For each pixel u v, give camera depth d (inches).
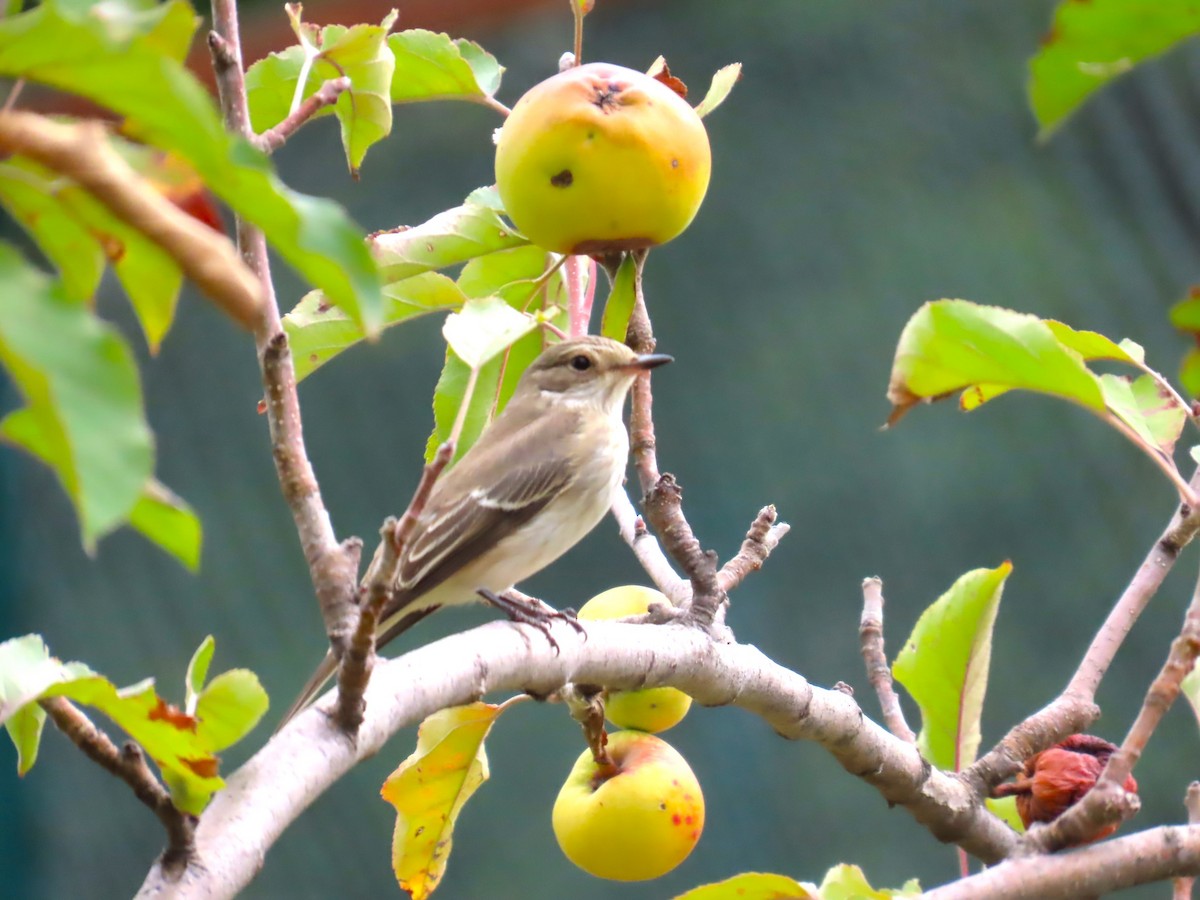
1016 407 597.0
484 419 255.1
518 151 212.7
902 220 628.4
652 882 570.9
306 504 188.4
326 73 238.5
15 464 567.5
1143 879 170.9
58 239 117.3
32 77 97.4
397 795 216.4
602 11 663.8
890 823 561.6
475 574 322.0
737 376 636.1
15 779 548.4
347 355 625.6
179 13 116.1
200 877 143.6
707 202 659.4
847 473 611.2
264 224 104.3
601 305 456.1
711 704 207.6
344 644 179.9
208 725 155.4
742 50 665.0
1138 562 561.9
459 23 601.3
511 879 578.9
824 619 596.4
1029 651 570.9
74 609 569.3
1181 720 536.4
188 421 608.1
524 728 592.4
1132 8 144.7
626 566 590.2
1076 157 590.2
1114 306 578.2
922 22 644.7
